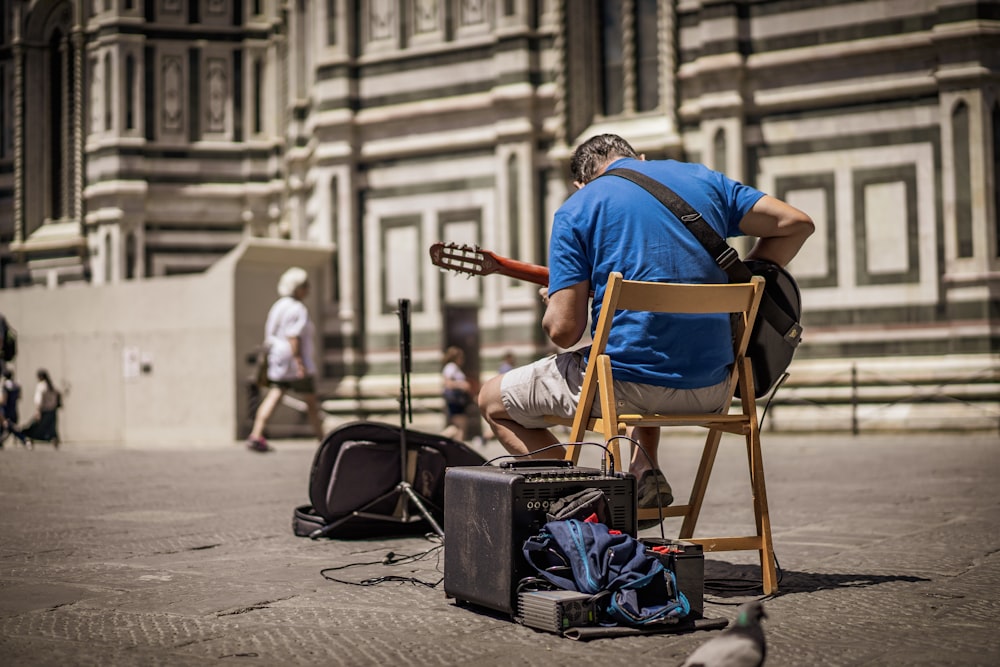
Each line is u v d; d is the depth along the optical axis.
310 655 3.82
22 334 23.44
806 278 20.44
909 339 19.73
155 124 29.17
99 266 29.31
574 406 5.02
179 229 29.38
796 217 5.06
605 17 22.55
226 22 29.44
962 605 4.61
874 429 19.62
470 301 23.28
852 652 3.80
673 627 4.15
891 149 19.92
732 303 4.87
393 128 24.14
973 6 19.08
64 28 30.78
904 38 19.66
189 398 21.58
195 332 21.55
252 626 4.30
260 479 11.52
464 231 23.42
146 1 29.20
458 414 19.39
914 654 3.77
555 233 5.04
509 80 22.70
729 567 5.67
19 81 31.20
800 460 13.54
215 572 5.60
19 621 4.40
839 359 20.16
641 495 5.18
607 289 4.66
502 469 4.51
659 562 4.20
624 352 4.88
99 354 22.55
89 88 29.75
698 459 14.07
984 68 19.11
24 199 31.25
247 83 29.52
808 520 7.57
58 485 10.84
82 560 6.01
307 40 26.59
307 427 22.30
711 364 4.97
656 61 22.05
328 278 24.28
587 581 4.14
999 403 18.92
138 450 18.11
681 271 4.91
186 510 8.52
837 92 20.19
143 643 4.02
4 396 21.53
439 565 5.75
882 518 7.62
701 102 20.94
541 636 4.07
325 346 24.31
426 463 6.99
